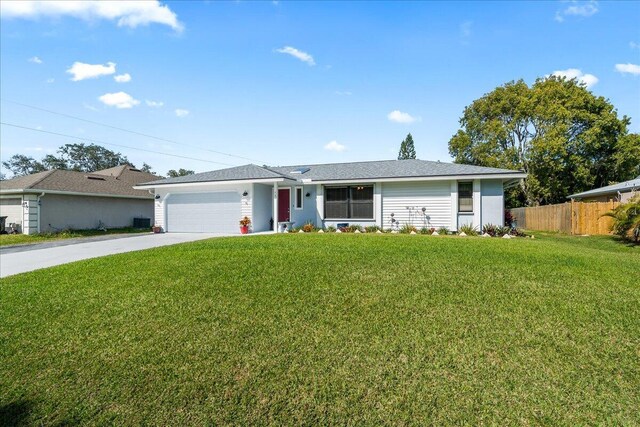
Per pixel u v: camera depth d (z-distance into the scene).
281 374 3.42
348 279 6.02
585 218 18.03
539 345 3.77
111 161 53.28
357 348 3.81
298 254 8.22
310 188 17.31
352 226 16.17
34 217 18.33
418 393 3.09
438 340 3.92
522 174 13.89
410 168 16.92
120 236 16.59
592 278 6.01
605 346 3.74
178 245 11.05
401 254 8.08
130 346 4.06
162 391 3.25
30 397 3.25
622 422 2.70
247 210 16.38
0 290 6.46
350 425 2.77
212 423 2.85
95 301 5.51
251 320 4.56
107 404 3.12
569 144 29.19
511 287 5.51
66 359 3.84
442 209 15.27
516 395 3.03
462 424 2.73
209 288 5.81
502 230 14.15
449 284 5.68
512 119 31.73
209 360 3.70
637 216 13.63
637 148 27.83
